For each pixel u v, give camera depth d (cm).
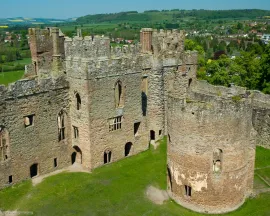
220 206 3800
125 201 4147
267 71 7762
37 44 5319
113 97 4862
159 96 5644
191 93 5184
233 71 8775
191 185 3797
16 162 4431
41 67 5425
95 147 4825
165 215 3816
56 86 4644
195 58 6334
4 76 13875
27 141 4484
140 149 5453
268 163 5103
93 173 4809
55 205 4081
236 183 3800
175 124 3759
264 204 4022
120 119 5056
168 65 5772
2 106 4147
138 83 5144
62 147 4909
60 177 4700
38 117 4538
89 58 4956
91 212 3947
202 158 3659
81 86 4600
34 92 4416
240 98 3666
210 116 3531
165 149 5550
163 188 4412
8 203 4112
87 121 4675
